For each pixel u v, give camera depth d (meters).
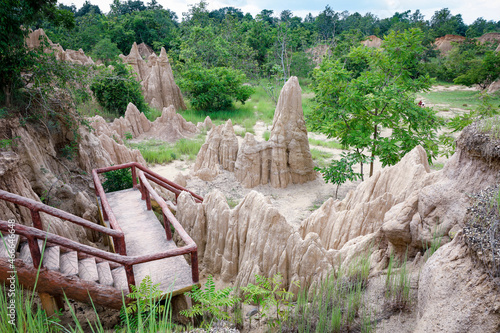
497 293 3.06
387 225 5.36
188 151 20.53
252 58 52.41
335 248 7.20
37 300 5.59
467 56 57.53
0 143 7.98
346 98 13.25
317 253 5.88
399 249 5.39
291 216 13.28
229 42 54.34
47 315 5.10
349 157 14.45
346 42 49.44
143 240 7.09
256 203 6.95
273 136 15.75
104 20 73.50
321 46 58.50
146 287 4.72
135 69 36.19
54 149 10.84
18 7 10.18
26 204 4.97
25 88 10.41
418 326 3.53
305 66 49.56
